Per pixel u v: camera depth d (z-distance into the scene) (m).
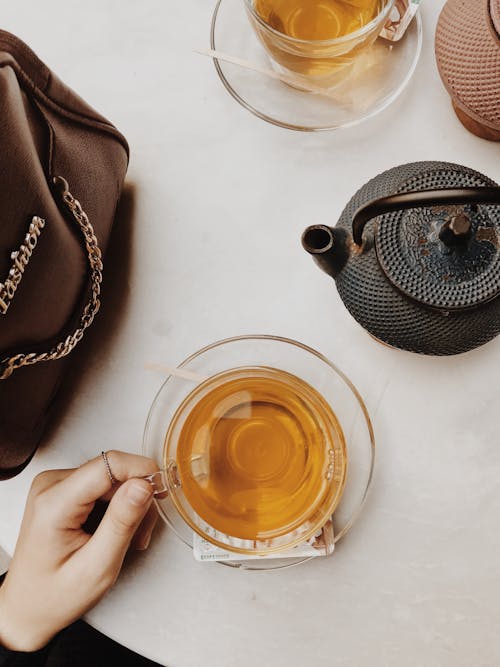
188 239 0.66
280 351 0.62
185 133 0.67
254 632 0.60
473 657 0.59
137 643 0.61
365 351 0.62
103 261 0.66
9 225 0.45
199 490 0.61
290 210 0.65
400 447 0.61
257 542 0.59
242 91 0.66
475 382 0.61
